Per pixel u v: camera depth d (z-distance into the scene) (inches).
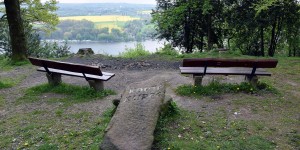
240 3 619.2
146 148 136.9
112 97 246.7
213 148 148.7
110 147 138.9
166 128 171.5
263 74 248.5
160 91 184.9
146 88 189.8
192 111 203.3
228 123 181.8
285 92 253.4
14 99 254.5
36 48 631.2
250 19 596.7
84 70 248.7
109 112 203.0
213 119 187.9
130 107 167.3
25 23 619.5
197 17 715.4
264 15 583.2
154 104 169.9
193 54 478.3
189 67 269.4
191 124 179.5
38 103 238.4
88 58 470.9
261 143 155.0
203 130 171.8
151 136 144.6
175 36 776.3
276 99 229.1
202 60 238.7
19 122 199.3
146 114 160.4
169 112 191.0
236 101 222.4
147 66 403.2
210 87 251.8
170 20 658.2
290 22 593.0
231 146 151.9
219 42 769.6
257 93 241.8
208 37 707.4
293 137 163.5
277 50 723.4
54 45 676.1
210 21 683.4
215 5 639.8
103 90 259.4
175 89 265.1
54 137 172.4
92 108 219.6
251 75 250.8
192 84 275.0
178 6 689.0
